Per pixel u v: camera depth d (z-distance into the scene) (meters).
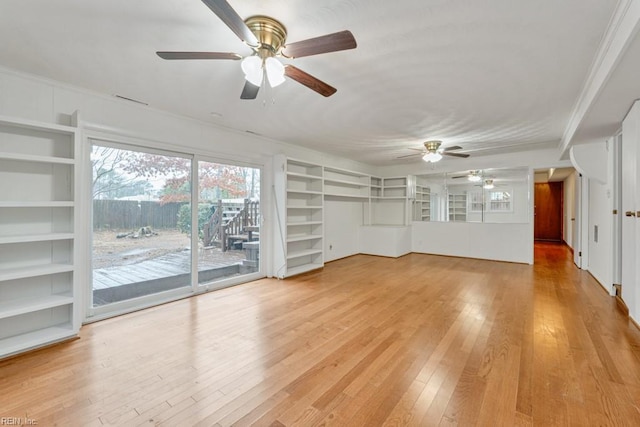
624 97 2.45
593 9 1.62
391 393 1.75
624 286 3.10
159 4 1.61
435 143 4.69
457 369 2.00
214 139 3.89
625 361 2.07
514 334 2.53
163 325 2.76
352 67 2.32
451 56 2.15
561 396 1.70
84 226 2.81
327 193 5.73
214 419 1.54
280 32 1.80
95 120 2.83
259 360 2.13
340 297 3.61
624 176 3.02
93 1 1.59
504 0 1.56
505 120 3.65
